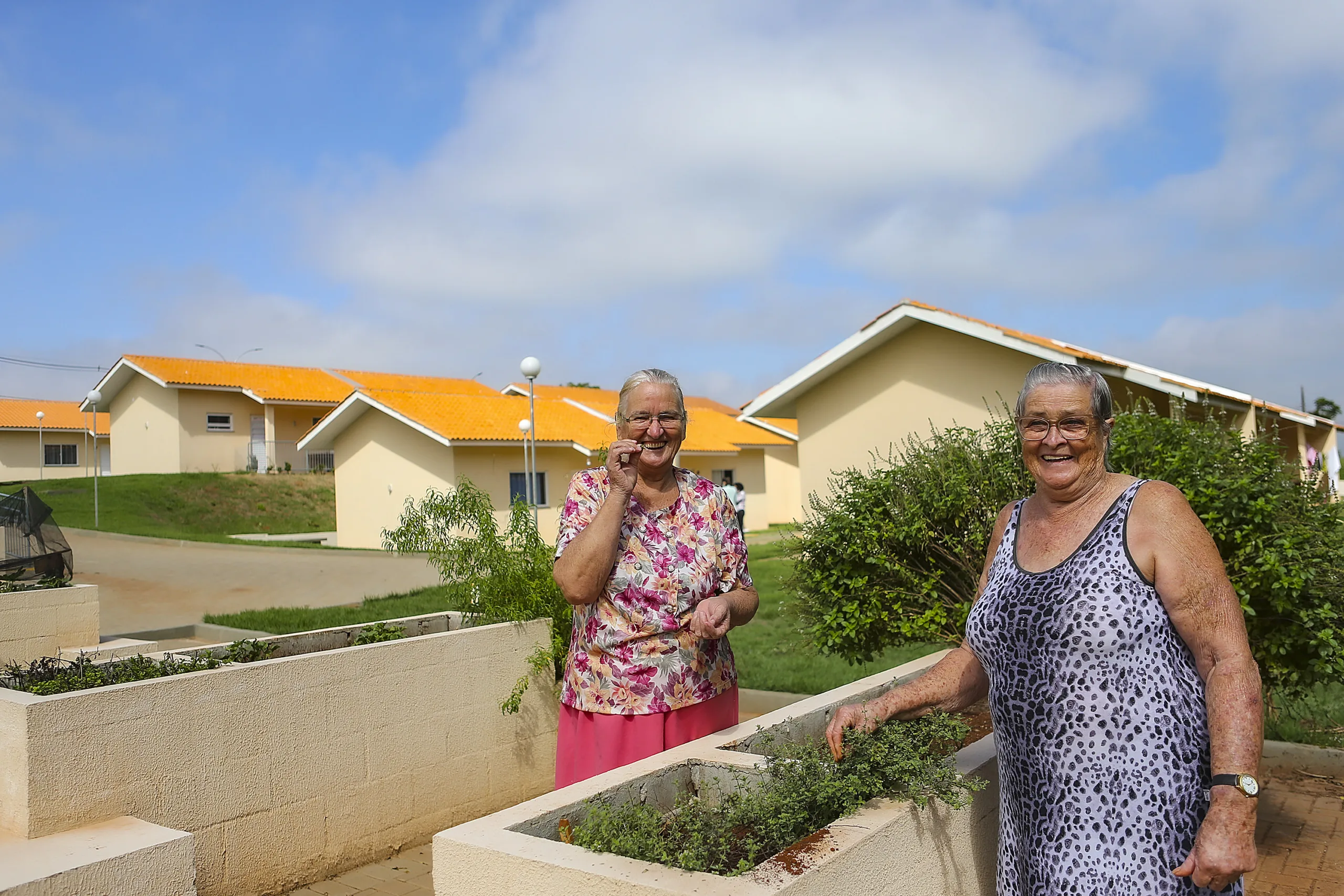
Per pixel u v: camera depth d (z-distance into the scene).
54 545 9.72
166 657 5.16
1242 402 11.67
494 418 24.39
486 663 5.54
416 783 5.14
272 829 4.49
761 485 32.31
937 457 5.48
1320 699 6.88
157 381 31.97
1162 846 2.20
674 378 3.32
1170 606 2.21
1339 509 4.66
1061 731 2.29
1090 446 2.38
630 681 3.17
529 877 2.21
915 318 14.22
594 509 3.30
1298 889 4.34
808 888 2.11
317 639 5.87
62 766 3.79
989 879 3.15
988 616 2.49
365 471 24.66
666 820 2.57
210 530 28.39
